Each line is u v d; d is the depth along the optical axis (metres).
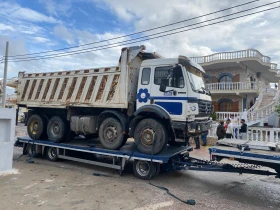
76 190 6.15
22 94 11.19
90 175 7.70
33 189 6.14
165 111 7.26
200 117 7.59
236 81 25.16
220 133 12.15
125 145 9.17
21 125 28.84
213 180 7.59
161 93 7.40
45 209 4.91
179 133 7.34
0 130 7.81
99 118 8.70
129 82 8.04
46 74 10.49
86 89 9.06
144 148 7.48
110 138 8.20
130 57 8.02
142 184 6.87
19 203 5.20
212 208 5.23
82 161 8.70
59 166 8.91
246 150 6.03
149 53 8.41
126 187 6.53
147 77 7.75
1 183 6.60
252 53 22.89
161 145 7.16
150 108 7.39
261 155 5.50
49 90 10.22
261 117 18.53
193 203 5.39
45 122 10.59
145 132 7.52
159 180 7.41
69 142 9.98
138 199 5.62
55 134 9.88
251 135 12.21
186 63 7.29
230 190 6.62
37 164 9.20
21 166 8.77
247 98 24.39
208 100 8.40
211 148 6.31
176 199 5.71
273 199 5.97
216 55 24.70
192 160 7.67
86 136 10.56
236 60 23.22
